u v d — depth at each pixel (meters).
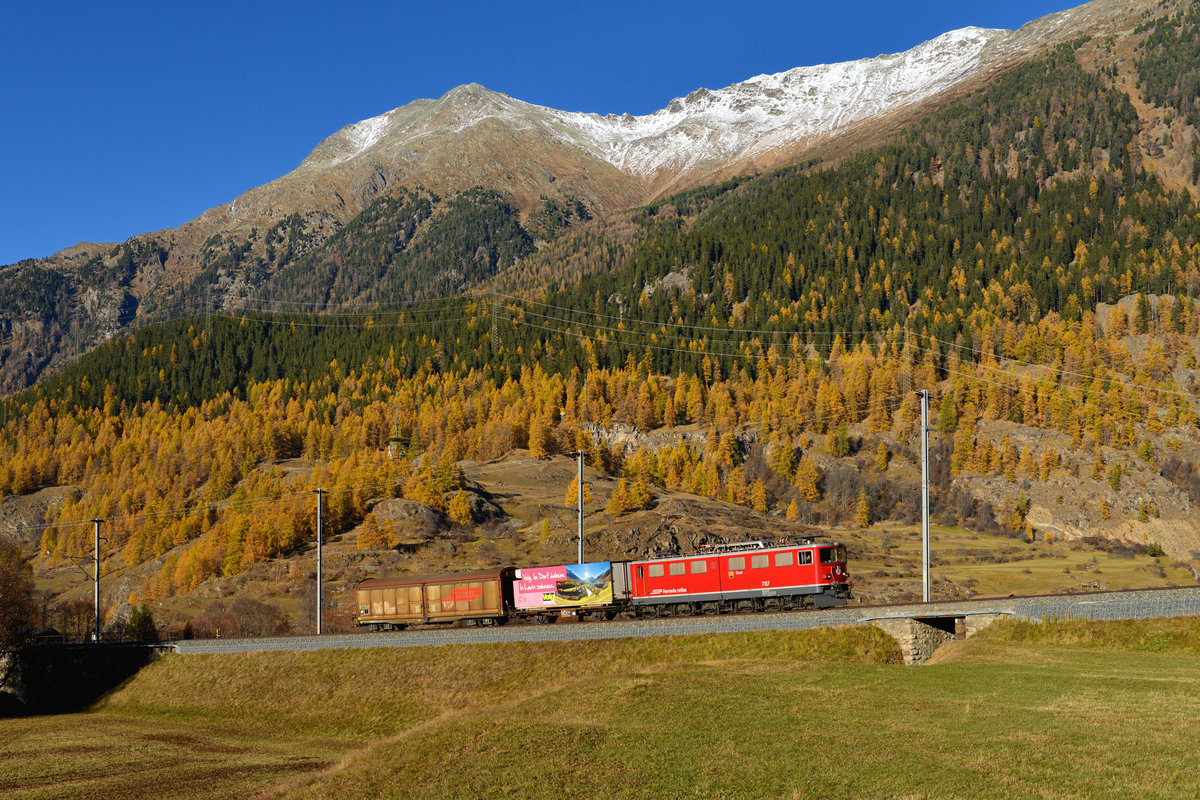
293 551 165.12
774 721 40.75
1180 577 159.00
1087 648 51.34
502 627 71.19
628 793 33.28
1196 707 36.34
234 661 82.00
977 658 51.44
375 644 76.31
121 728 72.56
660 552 155.50
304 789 41.06
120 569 190.75
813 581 67.81
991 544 194.62
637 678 53.25
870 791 30.30
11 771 57.34
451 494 186.12
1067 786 28.53
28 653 92.31
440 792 36.16
